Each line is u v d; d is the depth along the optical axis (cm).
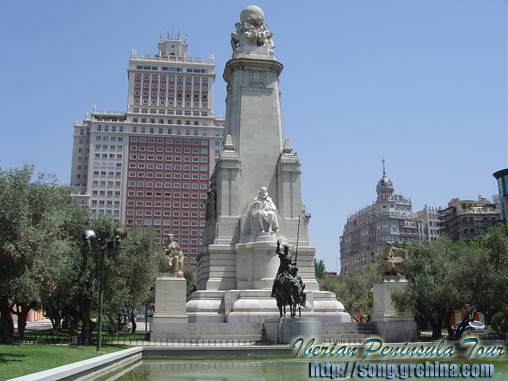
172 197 14688
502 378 1991
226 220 4400
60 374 1702
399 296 3616
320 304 4097
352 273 8600
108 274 3400
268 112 4750
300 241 4419
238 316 3800
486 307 3644
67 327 6256
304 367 2325
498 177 11419
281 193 4525
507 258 3603
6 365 1880
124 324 6131
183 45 16662
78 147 15612
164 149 14950
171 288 3619
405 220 15088
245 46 4903
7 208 2284
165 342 3444
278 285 3247
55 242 2719
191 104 15575
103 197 14500
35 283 2638
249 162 4612
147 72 15538
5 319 3023
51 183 3027
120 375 2042
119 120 15262
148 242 4428
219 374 2062
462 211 13262
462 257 3831
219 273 4272
